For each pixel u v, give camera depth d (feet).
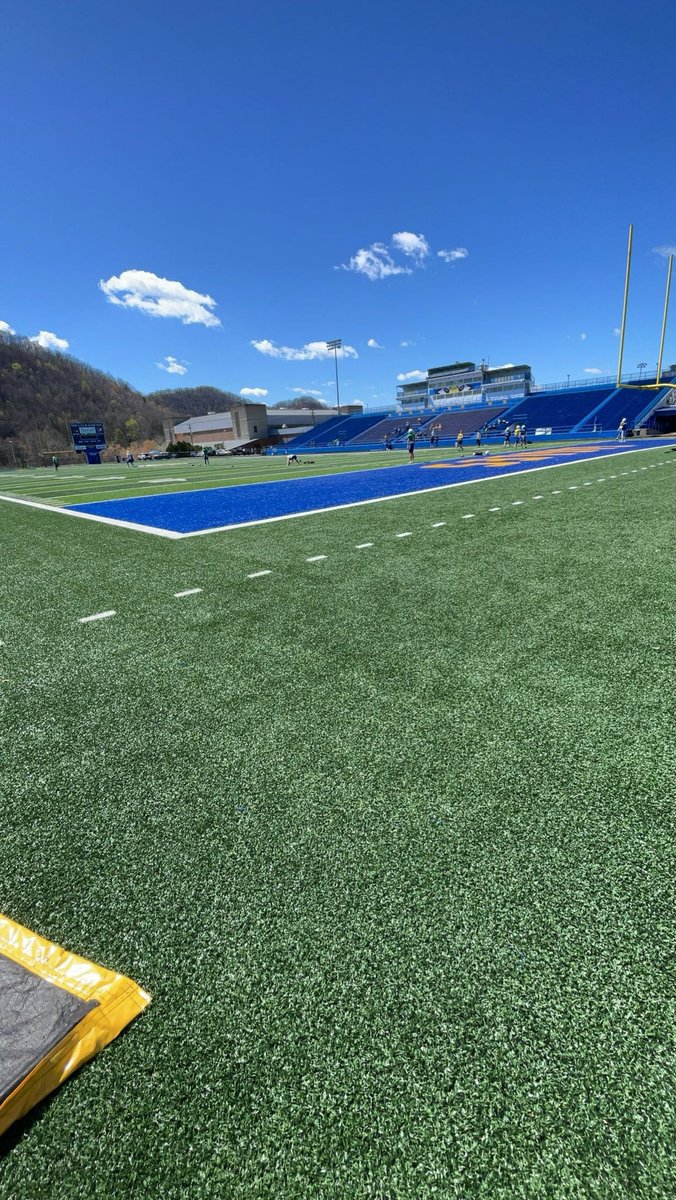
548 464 46.52
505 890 4.37
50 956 3.95
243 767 6.15
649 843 4.78
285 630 10.46
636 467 39.17
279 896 4.41
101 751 6.59
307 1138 2.91
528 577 13.32
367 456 96.27
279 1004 3.59
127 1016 3.53
